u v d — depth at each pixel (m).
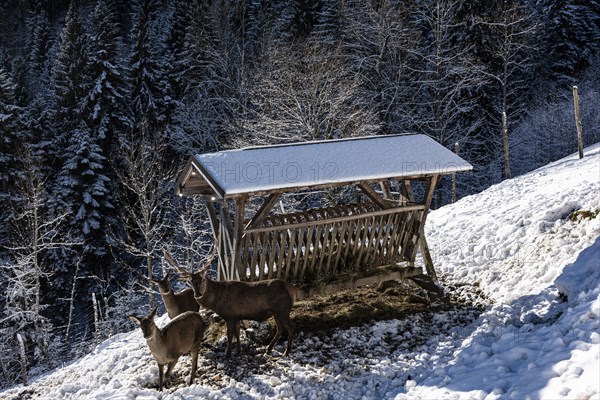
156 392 8.02
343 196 22.91
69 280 28.66
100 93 30.77
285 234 9.99
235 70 34.28
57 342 25.28
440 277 12.28
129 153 29.50
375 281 10.73
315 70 25.41
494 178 34.34
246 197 9.43
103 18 38.94
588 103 35.59
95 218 28.70
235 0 41.62
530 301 9.17
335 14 36.22
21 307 24.20
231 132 30.30
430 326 9.76
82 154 28.83
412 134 11.38
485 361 7.00
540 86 39.53
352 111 25.83
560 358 6.09
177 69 36.69
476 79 30.89
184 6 39.94
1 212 28.36
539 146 35.91
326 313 10.17
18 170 29.08
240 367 8.68
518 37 35.84
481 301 10.66
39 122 35.22
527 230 12.63
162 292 9.63
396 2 33.41
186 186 10.88
